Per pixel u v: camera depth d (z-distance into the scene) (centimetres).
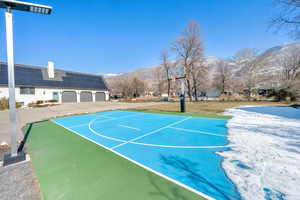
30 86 2183
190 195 223
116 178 276
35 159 370
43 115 1222
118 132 641
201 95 4266
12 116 353
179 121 870
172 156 374
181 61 2995
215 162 333
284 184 242
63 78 2739
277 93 2634
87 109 1675
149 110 1506
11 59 352
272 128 636
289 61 2889
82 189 245
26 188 253
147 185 252
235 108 1530
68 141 518
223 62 3616
